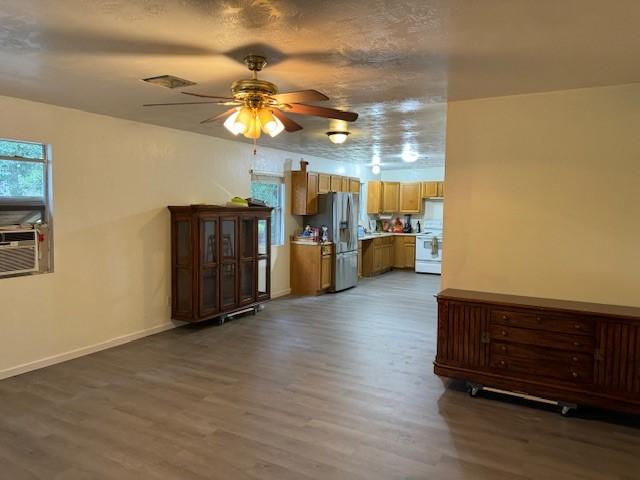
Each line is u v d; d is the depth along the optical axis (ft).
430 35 7.78
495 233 12.41
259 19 7.15
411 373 13.09
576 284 11.52
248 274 19.85
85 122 14.34
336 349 15.23
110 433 9.54
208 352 14.87
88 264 14.61
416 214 35.32
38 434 9.49
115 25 7.43
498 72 9.87
